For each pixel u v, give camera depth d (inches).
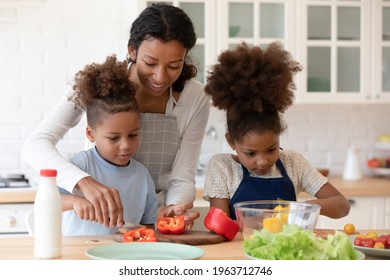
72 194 92.2
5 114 181.0
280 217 74.9
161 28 91.8
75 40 183.2
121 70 96.4
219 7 172.6
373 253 73.9
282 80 99.6
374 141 199.0
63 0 182.5
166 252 73.0
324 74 179.8
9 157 181.0
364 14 180.4
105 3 183.9
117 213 84.4
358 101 181.2
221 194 102.2
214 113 190.5
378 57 181.3
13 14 180.7
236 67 99.6
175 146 106.4
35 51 181.8
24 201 155.7
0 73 180.4
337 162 197.0
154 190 102.5
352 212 169.5
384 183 177.8
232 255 73.3
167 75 94.7
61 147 181.9
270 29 176.7
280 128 100.1
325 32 179.5
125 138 95.5
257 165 98.9
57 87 183.0
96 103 95.3
